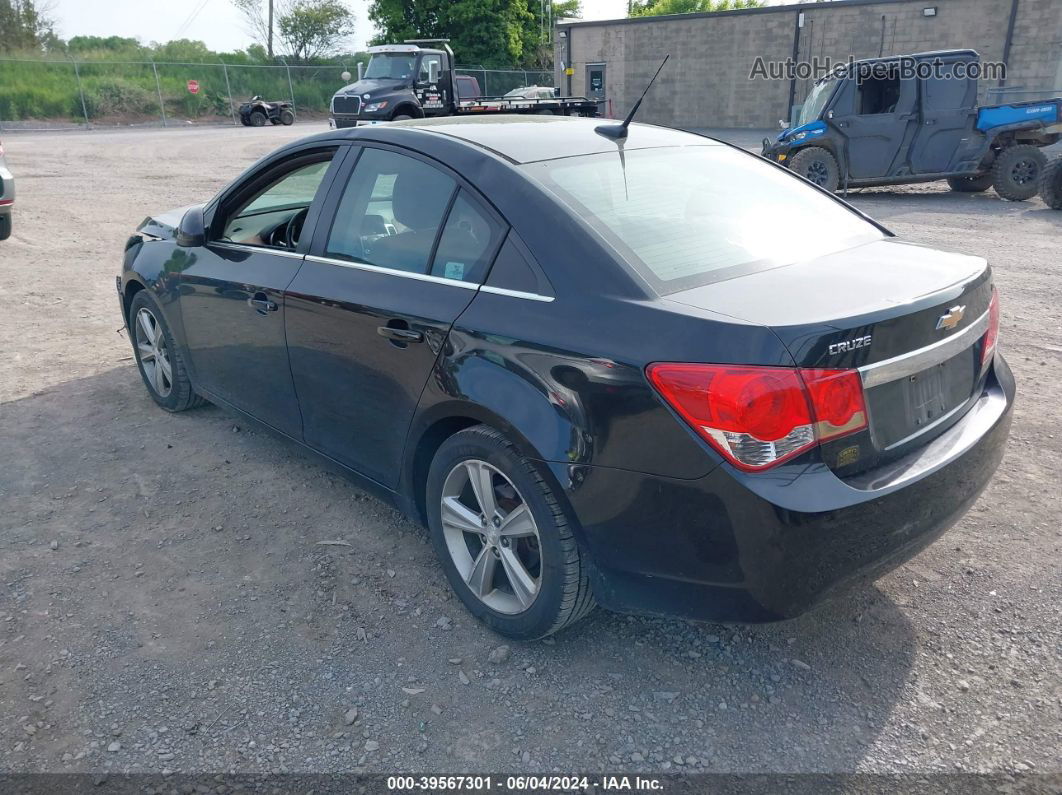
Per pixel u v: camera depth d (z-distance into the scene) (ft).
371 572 10.73
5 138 85.81
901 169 43.55
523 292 8.57
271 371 12.05
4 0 149.89
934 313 7.92
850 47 90.63
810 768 7.63
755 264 8.66
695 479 7.27
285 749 7.86
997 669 8.82
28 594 10.18
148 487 12.89
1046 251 29.45
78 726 8.11
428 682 8.76
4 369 17.99
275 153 12.40
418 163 10.14
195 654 9.15
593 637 9.48
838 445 7.31
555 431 7.98
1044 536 11.27
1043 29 81.35
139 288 15.65
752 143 74.90
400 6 140.15
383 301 9.82
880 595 10.08
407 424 9.78
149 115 119.24
